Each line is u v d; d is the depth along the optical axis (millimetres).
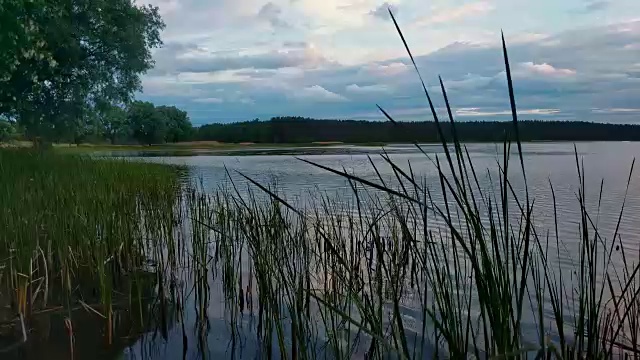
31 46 14820
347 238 6180
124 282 4520
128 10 22844
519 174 16531
